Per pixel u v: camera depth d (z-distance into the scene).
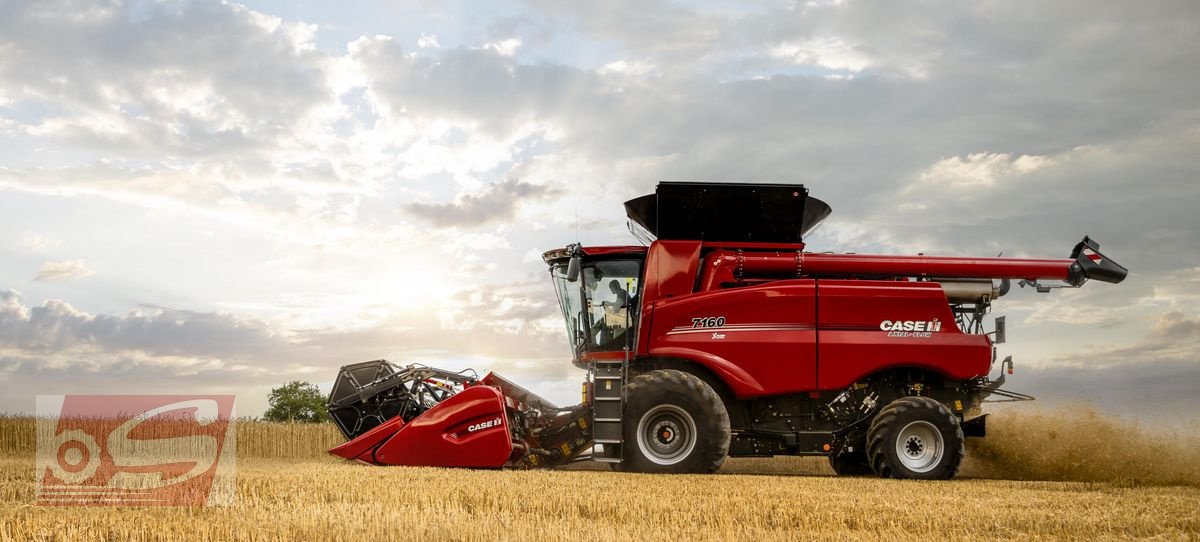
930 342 13.35
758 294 13.36
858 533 7.14
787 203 13.96
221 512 7.38
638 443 12.67
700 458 12.59
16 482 9.12
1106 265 14.22
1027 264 14.14
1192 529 7.83
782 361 13.20
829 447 13.41
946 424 12.95
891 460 12.88
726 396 13.59
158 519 6.99
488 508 8.16
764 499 8.97
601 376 12.93
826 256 13.88
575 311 14.35
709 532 6.95
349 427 13.89
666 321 13.38
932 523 7.66
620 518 7.76
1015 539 7.08
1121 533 7.49
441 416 12.93
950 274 14.00
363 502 8.31
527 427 13.91
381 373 14.01
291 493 8.67
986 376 13.45
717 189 13.86
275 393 37.03
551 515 7.85
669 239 13.98
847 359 13.23
